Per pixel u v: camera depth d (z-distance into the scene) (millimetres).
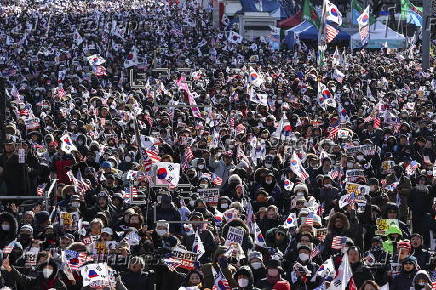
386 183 56438
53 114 85125
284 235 44375
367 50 167125
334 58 126500
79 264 39094
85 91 95562
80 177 53438
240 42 156500
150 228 46344
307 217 43875
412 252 42188
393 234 43875
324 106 88438
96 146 60406
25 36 166875
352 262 39250
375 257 41969
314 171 58594
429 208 52406
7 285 37719
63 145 57219
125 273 37781
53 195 52031
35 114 87938
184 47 161000
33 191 52594
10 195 48531
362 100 95562
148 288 37719
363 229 46219
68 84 106250
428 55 130125
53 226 44312
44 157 59156
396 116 80438
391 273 40219
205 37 175875
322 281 38344
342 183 57750
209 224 44750
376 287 35250
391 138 66500
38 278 37906
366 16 142250
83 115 76562
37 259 38875
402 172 59062
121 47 153125
